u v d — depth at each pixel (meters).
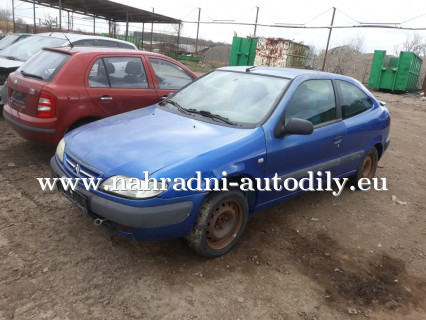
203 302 2.87
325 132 4.21
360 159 5.05
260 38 21.56
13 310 2.60
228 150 3.22
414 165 7.10
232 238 3.52
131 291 2.90
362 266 3.56
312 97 4.17
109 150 3.14
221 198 3.22
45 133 4.77
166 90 5.97
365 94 5.20
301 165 4.00
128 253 3.36
